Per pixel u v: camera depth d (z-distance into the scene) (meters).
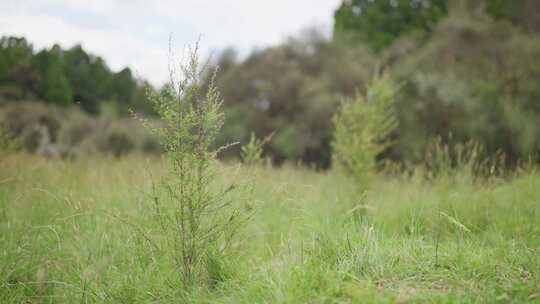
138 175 6.65
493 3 24.31
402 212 5.79
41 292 3.87
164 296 3.75
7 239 4.55
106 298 3.78
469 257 3.85
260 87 26.66
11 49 13.09
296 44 28.06
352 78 24.17
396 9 33.22
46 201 5.48
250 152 6.14
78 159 9.19
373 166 7.48
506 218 5.27
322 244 4.14
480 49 20.31
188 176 3.72
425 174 7.65
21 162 7.39
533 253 3.89
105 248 4.41
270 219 5.47
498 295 3.15
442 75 19.23
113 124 21.84
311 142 23.67
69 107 20.08
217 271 4.02
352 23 34.94
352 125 7.75
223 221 4.04
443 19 22.61
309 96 24.75
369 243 4.02
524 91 18.48
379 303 3.03
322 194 7.04
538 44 19.41
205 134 3.80
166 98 3.68
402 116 18.47
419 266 3.67
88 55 14.19
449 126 17.92
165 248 4.18
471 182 6.54
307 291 3.26
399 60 23.70
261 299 3.36
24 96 16.53
